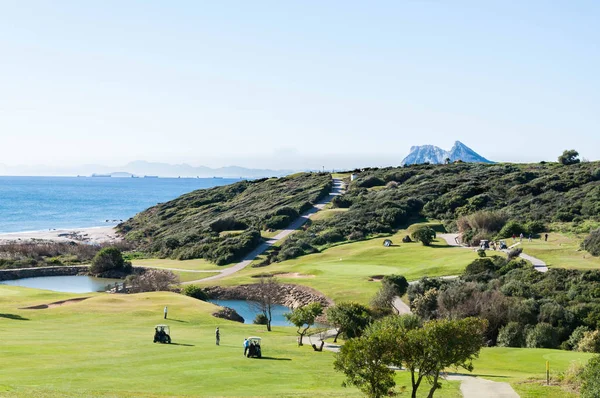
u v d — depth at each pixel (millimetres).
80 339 45438
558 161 192750
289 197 178500
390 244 120375
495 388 34250
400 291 78312
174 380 32375
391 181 184250
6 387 26422
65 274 120688
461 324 28281
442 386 34875
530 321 58781
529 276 74938
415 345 28016
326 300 83750
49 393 25469
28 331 49281
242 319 71688
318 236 133625
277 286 92625
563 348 54188
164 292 79812
